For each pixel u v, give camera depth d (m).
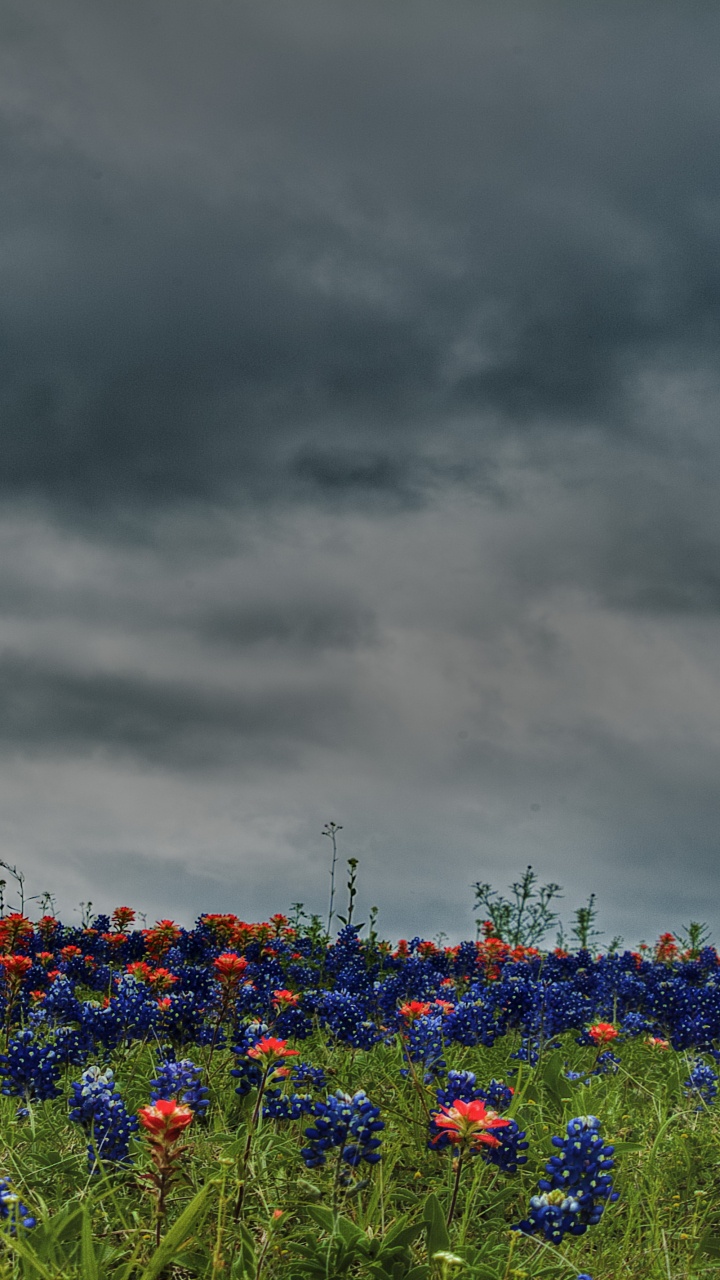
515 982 10.43
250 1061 6.34
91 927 14.96
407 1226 4.84
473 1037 8.79
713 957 16.17
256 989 10.78
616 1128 6.65
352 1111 5.10
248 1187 5.33
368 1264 4.54
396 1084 7.42
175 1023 8.48
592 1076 7.81
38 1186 5.44
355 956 13.39
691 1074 7.42
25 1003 9.80
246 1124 6.27
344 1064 7.95
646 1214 5.48
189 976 10.42
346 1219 4.70
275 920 14.89
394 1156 5.95
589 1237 5.31
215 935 14.27
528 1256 5.01
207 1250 4.71
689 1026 9.55
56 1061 6.79
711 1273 5.00
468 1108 4.81
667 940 16.95
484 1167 5.56
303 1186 5.25
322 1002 9.77
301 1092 6.98
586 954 14.32
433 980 11.87
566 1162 4.87
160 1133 4.49
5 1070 6.54
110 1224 4.96
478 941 14.93
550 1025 9.27
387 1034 9.73
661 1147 6.30
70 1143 6.12
